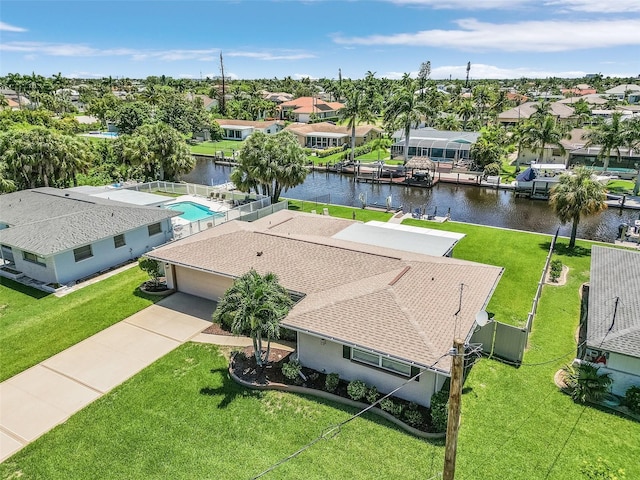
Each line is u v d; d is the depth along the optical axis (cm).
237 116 12075
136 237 3164
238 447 1478
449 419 1053
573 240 3397
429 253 2644
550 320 2309
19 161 4228
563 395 1736
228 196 4681
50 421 1614
